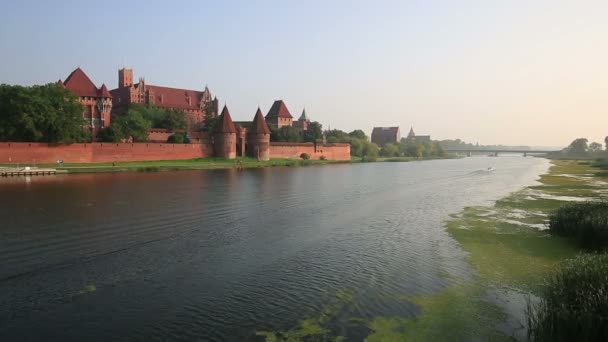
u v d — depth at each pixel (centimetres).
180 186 4997
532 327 1236
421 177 7250
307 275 1742
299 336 1212
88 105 9462
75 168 6900
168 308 1405
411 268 1838
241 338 1200
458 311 1378
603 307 1052
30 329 1255
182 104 14162
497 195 4550
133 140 9412
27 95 7019
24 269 1794
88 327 1269
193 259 1972
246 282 1659
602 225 2150
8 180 5356
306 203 3797
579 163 13550
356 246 2231
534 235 2478
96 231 2508
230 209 3381
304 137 14712
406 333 1228
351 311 1382
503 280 1673
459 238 2411
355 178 6812
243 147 11331
